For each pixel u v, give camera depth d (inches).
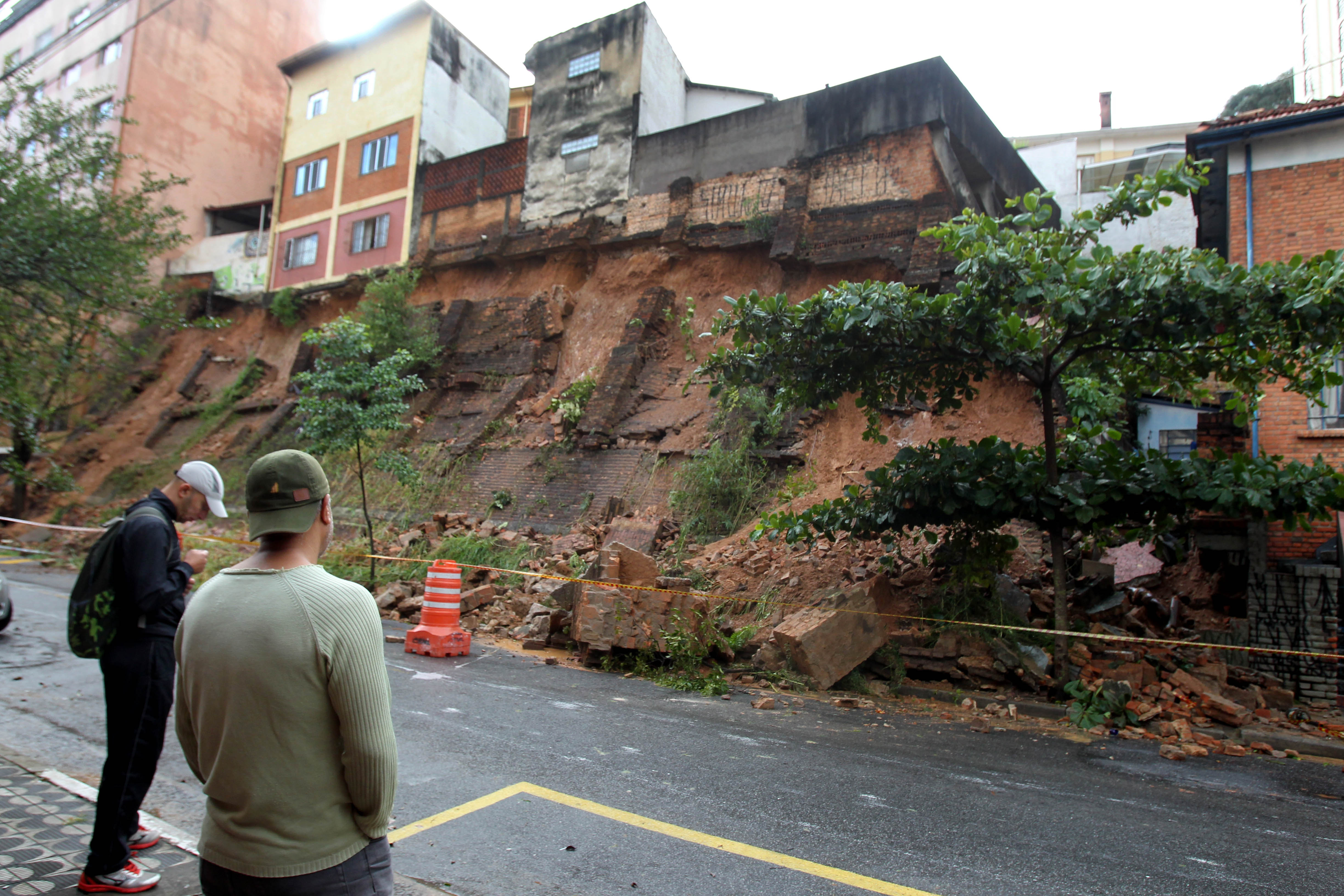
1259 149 422.6
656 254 784.9
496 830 154.9
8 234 519.5
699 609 334.0
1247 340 286.5
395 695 262.7
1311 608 347.6
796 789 187.9
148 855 136.2
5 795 158.1
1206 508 296.4
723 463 576.7
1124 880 144.5
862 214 663.8
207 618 73.6
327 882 70.7
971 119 697.6
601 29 872.9
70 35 1013.8
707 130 775.7
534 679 304.3
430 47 1035.9
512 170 919.0
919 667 331.3
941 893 135.1
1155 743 260.8
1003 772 214.7
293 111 1171.9
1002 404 535.2
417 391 858.1
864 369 340.5
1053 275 289.4
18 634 345.7
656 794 180.1
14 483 856.9
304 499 78.1
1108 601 378.3
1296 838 172.9
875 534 349.7
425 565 522.3
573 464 680.4
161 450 1037.8
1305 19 856.9
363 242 1047.6
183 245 1230.3
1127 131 1275.8
